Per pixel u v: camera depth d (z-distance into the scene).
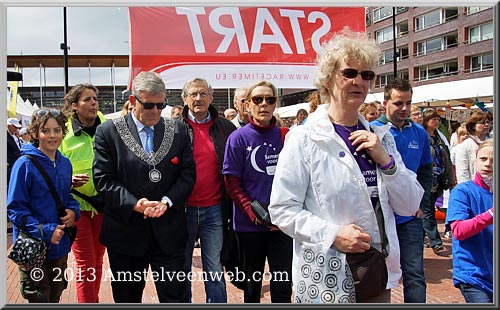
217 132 3.80
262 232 3.45
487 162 2.83
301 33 5.25
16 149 5.07
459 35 31.80
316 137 2.07
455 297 4.48
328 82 2.17
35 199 3.14
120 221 3.11
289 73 5.27
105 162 3.10
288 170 2.11
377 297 2.14
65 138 3.81
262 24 5.16
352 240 1.96
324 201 2.06
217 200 3.70
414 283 3.50
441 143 6.27
